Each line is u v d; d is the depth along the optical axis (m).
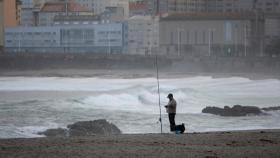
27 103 146.62
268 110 129.00
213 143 58.50
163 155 50.59
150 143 58.41
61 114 121.50
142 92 158.88
